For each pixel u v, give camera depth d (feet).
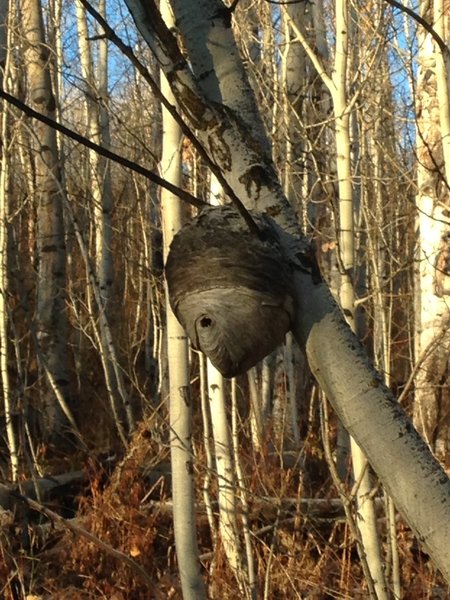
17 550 19.03
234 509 15.51
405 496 5.68
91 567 19.08
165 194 13.89
